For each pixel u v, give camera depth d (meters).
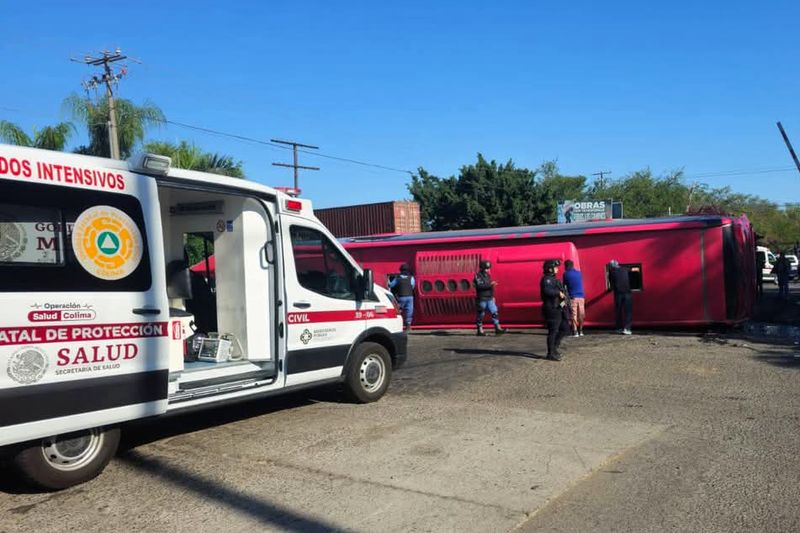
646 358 11.08
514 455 6.04
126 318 5.48
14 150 4.91
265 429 7.17
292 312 7.28
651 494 5.02
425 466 5.79
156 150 27.09
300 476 5.62
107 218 5.44
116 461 6.11
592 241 15.40
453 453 6.14
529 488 5.21
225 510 4.91
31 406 4.82
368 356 8.35
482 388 9.12
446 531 4.46
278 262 7.19
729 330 14.73
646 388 8.83
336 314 7.86
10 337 4.72
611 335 14.37
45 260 5.00
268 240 7.22
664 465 5.69
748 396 8.18
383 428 7.10
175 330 6.26
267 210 7.19
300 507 4.94
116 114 28.78
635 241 14.95
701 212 17.02
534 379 9.65
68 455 5.34
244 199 7.13
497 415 7.55
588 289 15.38
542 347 12.78
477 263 16.11
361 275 8.28
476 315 16.06
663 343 12.76
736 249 14.44
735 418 7.18
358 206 35.53
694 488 5.13
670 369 10.06
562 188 55.12
